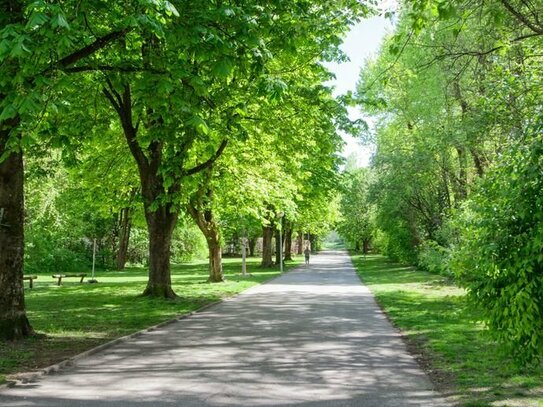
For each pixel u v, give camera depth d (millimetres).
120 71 10492
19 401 6672
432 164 25406
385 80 11133
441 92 23734
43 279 35062
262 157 22391
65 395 6969
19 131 8578
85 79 12484
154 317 14945
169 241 21109
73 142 15391
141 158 19609
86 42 9953
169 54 9992
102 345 10422
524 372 7965
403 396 6949
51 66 8250
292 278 32812
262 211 29703
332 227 87562
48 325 13242
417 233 34844
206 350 10227
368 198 33156
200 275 37031
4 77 7832
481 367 8414
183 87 9922
